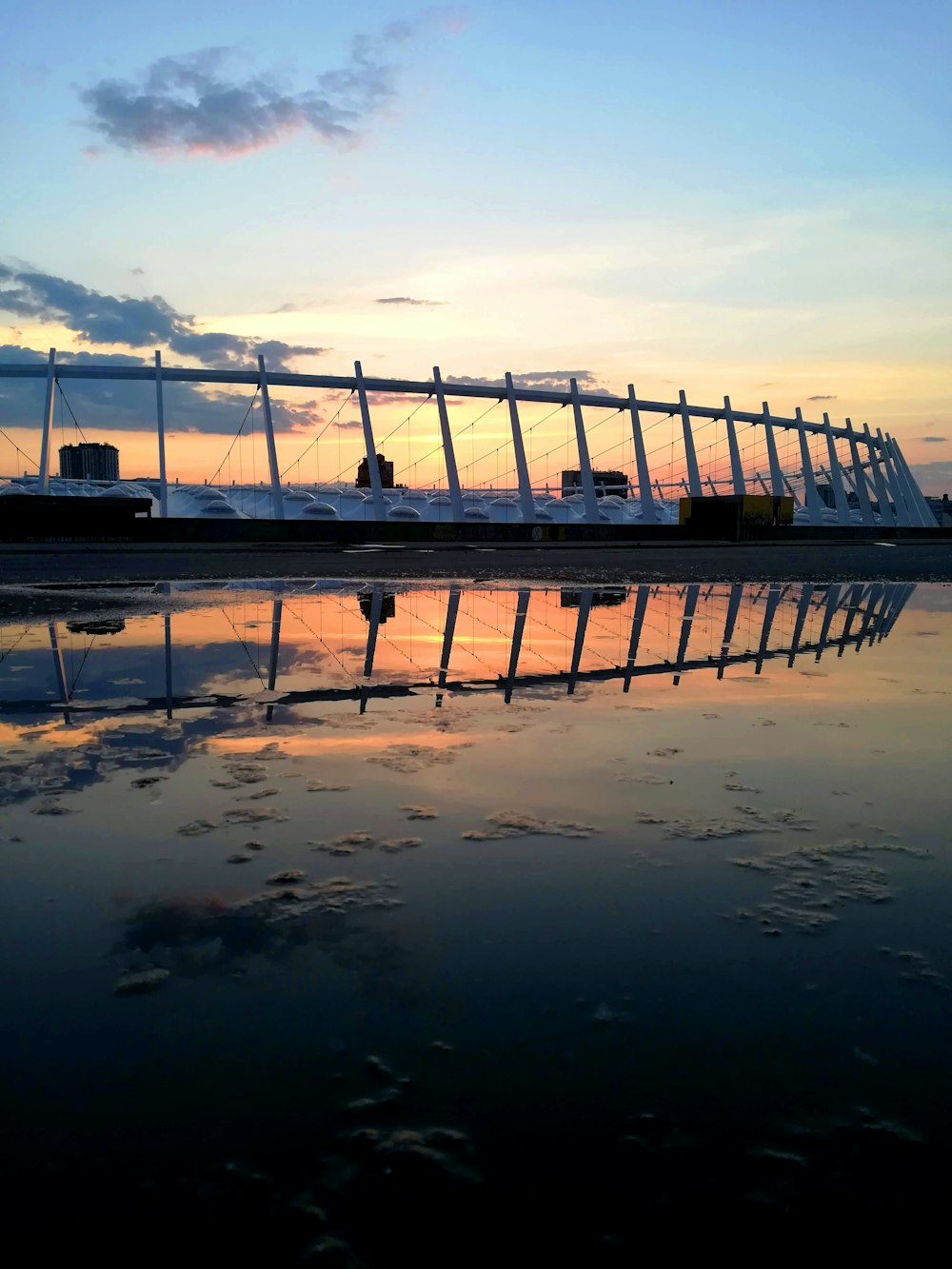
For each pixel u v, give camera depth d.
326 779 5.32
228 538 44.09
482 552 41.16
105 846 4.21
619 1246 1.92
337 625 12.83
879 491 102.50
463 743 6.25
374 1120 2.33
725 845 4.28
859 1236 1.96
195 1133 2.28
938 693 8.26
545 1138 2.27
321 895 3.68
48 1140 2.26
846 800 4.98
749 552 44.75
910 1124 2.33
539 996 2.92
